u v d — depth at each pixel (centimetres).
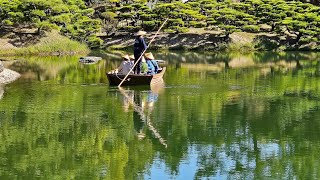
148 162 1080
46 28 3875
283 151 1157
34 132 1308
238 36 4394
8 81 2177
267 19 4422
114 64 3047
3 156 1117
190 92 1875
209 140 1246
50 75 2417
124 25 4731
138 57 1997
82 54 3853
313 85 2120
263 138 1270
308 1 5188
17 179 979
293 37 4378
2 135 1280
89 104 1645
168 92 1878
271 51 4184
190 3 4766
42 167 1049
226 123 1412
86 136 1273
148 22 4391
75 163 1073
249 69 2762
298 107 1631
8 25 3978
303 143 1222
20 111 1540
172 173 1012
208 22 4375
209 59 3469
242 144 1213
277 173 1014
